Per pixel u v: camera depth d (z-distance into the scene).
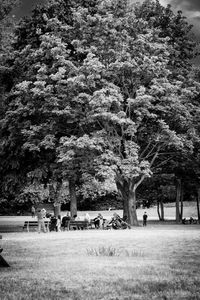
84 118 37.66
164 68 39.97
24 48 41.16
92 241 23.08
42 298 8.88
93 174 38.69
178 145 39.31
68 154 35.97
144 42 39.44
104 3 41.16
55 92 39.44
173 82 42.16
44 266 13.55
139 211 91.75
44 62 41.44
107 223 41.66
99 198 87.62
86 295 9.12
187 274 11.76
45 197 64.75
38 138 39.84
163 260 14.70
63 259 15.30
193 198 95.50
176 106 39.66
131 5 43.22
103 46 39.66
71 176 39.41
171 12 46.06
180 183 54.78
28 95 39.28
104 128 38.34
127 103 40.59
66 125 40.41
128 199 42.12
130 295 9.09
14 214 84.69
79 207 92.19
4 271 12.70
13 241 24.05
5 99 41.31
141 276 11.41
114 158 36.56
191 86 43.47
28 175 40.91
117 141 38.09
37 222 35.91
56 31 40.75
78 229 38.22
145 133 41.38
